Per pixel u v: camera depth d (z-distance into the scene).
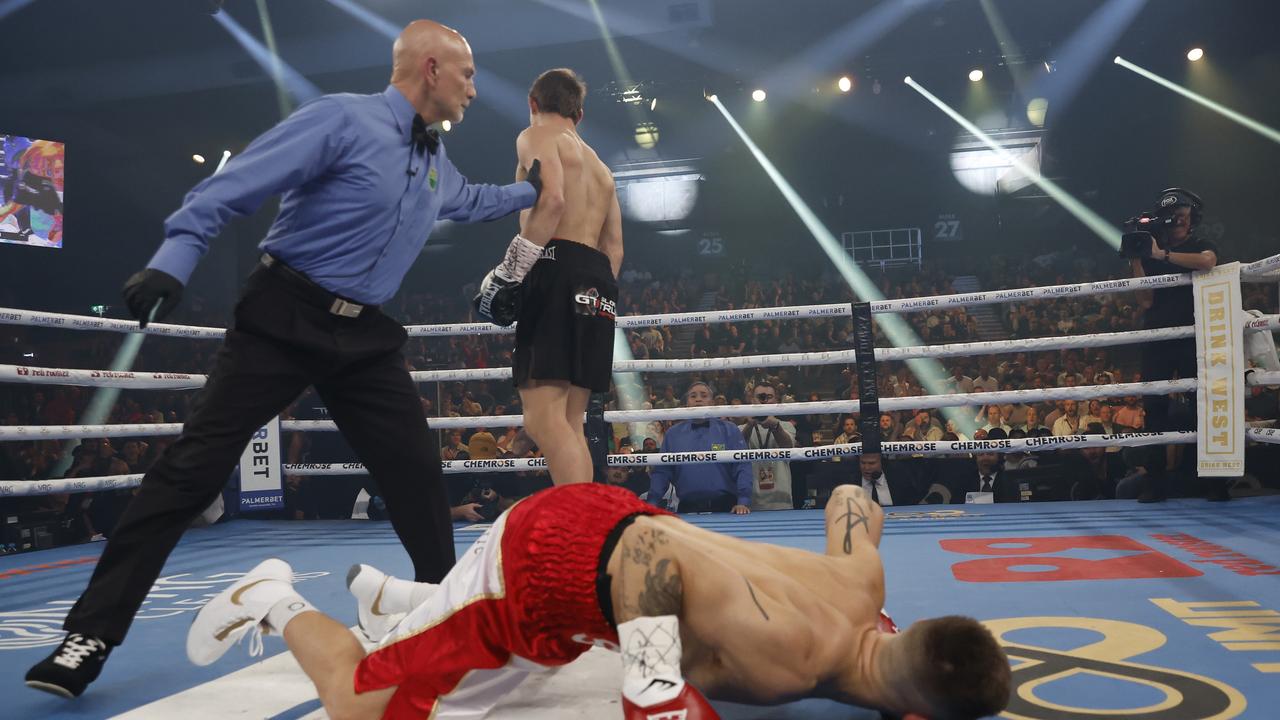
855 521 1.79
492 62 16.70
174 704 1.97
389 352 2.47
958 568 3.32
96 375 4.59
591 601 1.50
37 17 14.30
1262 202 16.31
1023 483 6.06
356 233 2.29
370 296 2.37
